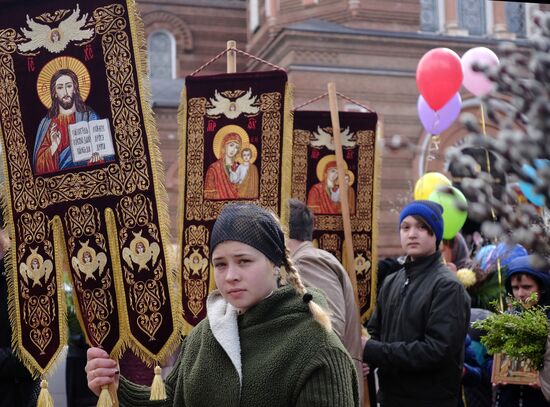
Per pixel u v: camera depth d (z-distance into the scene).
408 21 16.56
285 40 15.91
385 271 5.86
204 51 20.30
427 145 16.06
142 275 2.84
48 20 2.98
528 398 3.49
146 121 2.87
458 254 5.51
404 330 3.81
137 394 2.41
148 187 2.85
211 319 2.00
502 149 1.52
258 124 3.97
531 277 3.68
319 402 1.82
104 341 2.87
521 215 1.62
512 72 1.58
